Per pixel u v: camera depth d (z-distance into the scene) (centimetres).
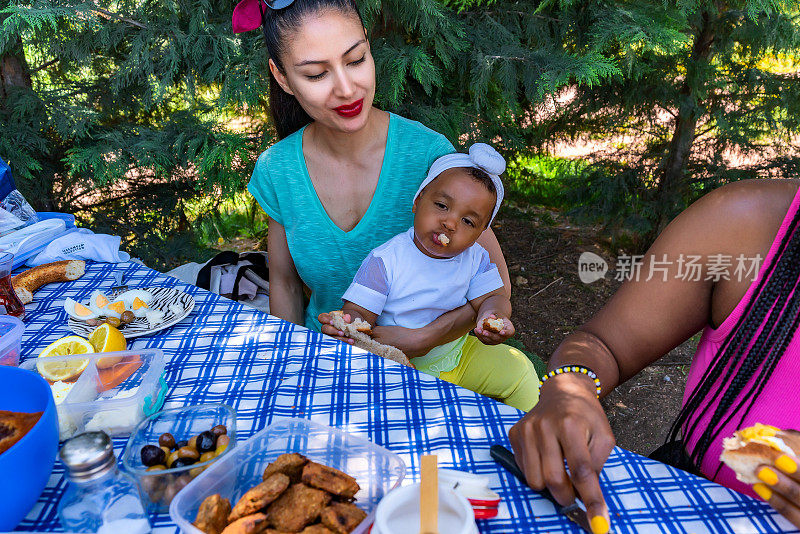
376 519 81
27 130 352
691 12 343
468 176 176
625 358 130
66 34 353
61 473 108
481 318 185
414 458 110
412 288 188
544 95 348
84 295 186
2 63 360
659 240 132
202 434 106
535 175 542
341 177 205
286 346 151
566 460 95
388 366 141
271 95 215
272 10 168
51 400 101
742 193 121
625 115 430
